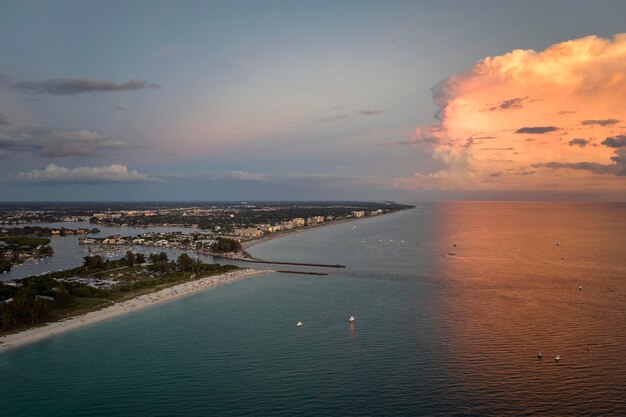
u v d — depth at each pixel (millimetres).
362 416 163500
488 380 186750
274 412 168375
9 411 175375
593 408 164625
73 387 193125
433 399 173250
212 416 167375
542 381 185000
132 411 173125
